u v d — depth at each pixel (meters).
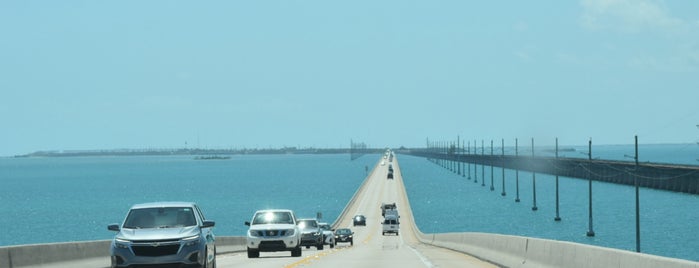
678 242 132.00
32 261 30.91
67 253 34.31
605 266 21.36
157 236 28.78
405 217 165.38
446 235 74.38
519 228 166.00
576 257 24.50
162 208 30.53
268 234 51.75
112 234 158.12
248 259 50.31
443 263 41.94
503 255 38.44
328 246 89.50
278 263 43.78
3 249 28.84
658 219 177.12
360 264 41.53
